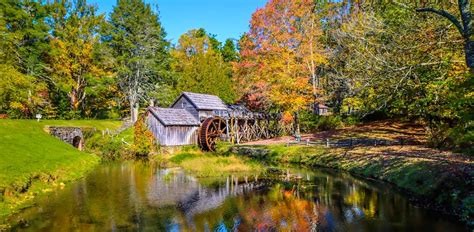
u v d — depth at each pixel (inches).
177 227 435.8
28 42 1480.1
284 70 1229.1
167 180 753.6
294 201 545.3
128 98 1834.4
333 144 1057.5
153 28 1796.3
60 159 829.2
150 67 1760.6
